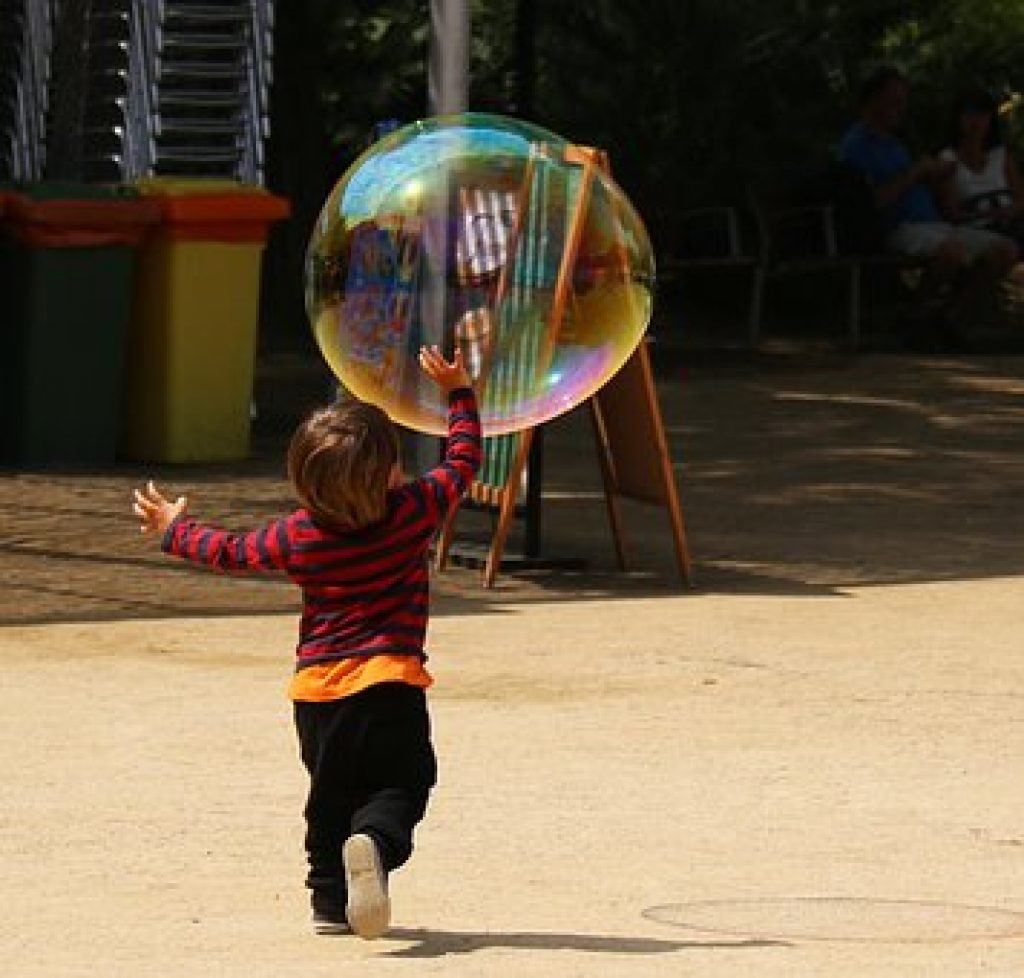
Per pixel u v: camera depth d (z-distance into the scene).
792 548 29.02
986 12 57.59
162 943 13.65
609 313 23.73
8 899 14.72
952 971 13.12
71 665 22.08
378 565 13.67
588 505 32.03
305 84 48.03
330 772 13.68
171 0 40.44
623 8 52.09
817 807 17.36
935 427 38.84
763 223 48.00
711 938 13.84
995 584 26.86
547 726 19.83
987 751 19.19
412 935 13.85
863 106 49.03
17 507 30.52
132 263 34.31
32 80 41.12
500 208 23.75
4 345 34.31
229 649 22.92
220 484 32.59
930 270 48.28
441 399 23.53
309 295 23.91
